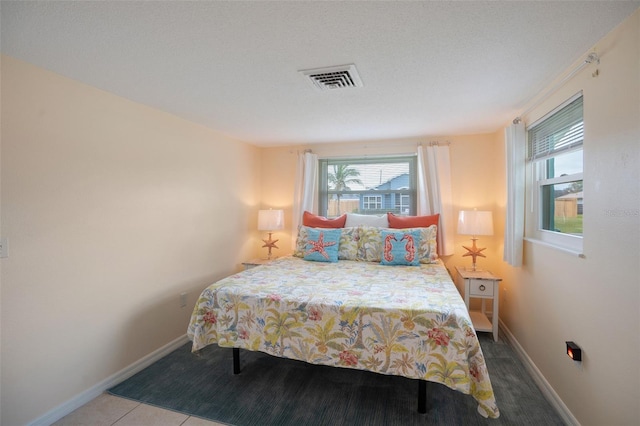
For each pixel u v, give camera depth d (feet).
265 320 6.48
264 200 13.60
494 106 8.07
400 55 5.35
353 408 6.13
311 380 7.15
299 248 11.09
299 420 5.79
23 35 4.67
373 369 5.72
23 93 5.48
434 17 4.26
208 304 7.04
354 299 6.28
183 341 9.16
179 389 6.82
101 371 6.79
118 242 7.22
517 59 5.48
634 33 4.08
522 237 8.05
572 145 5.95
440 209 11.16
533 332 7.42
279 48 5.12
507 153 8.52
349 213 12.30
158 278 8.34
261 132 10.92
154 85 6.64
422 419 5.78
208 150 10.34
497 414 5.08
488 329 9.25
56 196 5.98
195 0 3.88
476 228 10.00
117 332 7.17
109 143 7.02
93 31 4.58
